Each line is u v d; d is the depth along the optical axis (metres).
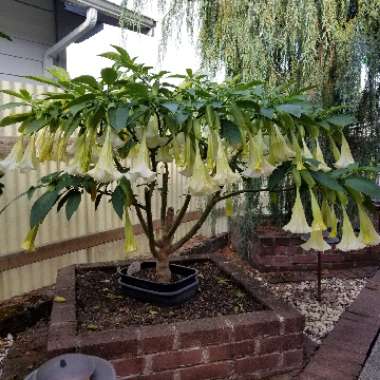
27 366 2.00
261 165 1.63
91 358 1.24
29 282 3.02
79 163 1.59
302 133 1.80
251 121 1.77
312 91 3.12
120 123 1.39
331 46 3.17
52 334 1.73
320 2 3.08
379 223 3.68
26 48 4.45
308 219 3.63
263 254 3.71
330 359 2.04
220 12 3.15
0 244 2.76
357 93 3.16
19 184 2.84
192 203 4.59
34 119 1.66
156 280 2.27
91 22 4.12
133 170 1.52
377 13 3.04
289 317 1.91
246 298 2.25
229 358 1.83
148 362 1.72
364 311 2.68
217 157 1.59
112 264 2.83
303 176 1.65
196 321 1.85
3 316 2.43
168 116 1.59
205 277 2.63
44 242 3.06
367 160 3.62
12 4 4.22
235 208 3.80
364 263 3.82
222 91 1.67
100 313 2.04
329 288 3.28
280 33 3.12
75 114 1.51
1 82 2.65
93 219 3.46
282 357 1.91
